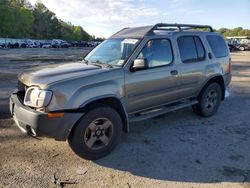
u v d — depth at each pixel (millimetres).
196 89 6070
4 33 89875
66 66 4812
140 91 4902
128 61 4738
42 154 4492
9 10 90562
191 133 5512
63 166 4133
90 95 4172
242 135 5438
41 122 3896
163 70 5254
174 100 5688
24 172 3934
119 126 4559
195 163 4285
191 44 5949
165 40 5426
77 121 4113
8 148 4680
